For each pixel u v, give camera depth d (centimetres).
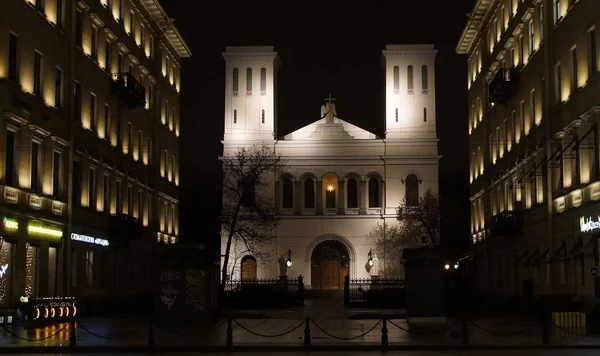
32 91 3797
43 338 2834
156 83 6269
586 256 3691
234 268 8119
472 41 6944
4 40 3450
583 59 3734
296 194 8975
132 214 5581
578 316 3297
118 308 5138
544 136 4466
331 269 8962
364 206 8906
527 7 4772
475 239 6900
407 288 3152
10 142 3566
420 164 8931
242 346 2603
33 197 3747
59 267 4106
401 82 9069
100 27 4866
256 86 9125
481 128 6556
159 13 6178
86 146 4566
